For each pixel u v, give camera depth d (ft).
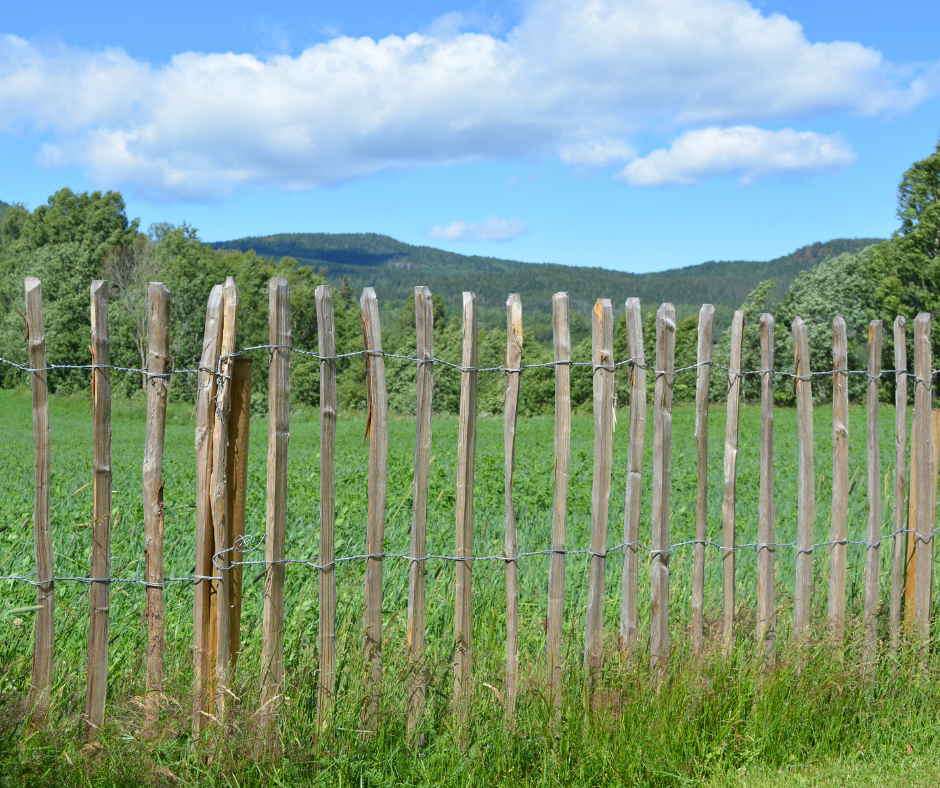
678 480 37.35
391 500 24.08
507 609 12.18
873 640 14.47
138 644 13.02
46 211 324.39
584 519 25.62
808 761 12.20
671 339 12.56
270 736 10.77
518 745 11.51
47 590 10.79
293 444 81.10
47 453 10.66
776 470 42.78
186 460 59.88
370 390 11.41
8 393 191.11
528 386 159.43
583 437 63.87
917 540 15.31
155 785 10.16
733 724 12.36
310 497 27.20
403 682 11.66
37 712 10.59
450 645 13.37
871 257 205.98
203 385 10.85
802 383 13.89
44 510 10.69
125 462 55.47
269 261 364.38
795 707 12.80
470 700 11.97
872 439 14.69
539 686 12.15
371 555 11.57
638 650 12.68
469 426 11.78
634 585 12.69
